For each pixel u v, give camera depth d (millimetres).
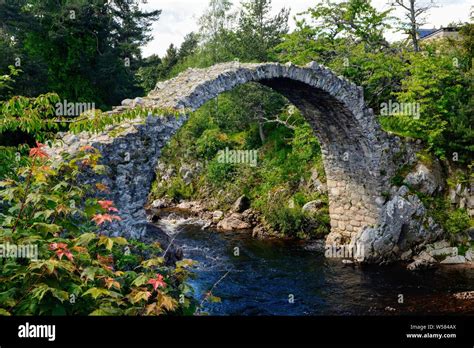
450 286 14570
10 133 16688
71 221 5539
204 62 34469
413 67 19703
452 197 18234
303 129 24281
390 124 20438
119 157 11062
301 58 22828
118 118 6832
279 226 21781
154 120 11891
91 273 4203
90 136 11172
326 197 22125
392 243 17562
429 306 12859
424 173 18234
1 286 4094
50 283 4023
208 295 6020
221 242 20516
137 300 4219
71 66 22953
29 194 4645
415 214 17672
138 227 11398
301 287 14789
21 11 21219
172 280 6738
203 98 13109
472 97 17844
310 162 24359
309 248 19531
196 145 32844
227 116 31781
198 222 24516
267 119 28906
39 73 19047
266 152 28281
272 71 14789
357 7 22297
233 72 13883
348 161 19125
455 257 17109
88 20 22109
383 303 13242
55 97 6133
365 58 21312
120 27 25984
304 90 16703
